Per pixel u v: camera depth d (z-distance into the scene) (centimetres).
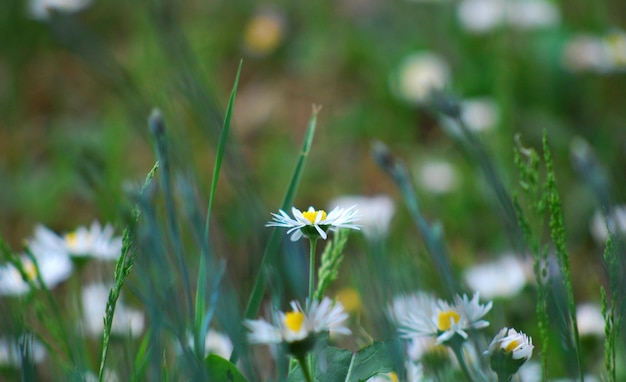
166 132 70
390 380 65
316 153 174
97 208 149
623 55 170
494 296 84
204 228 68
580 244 133
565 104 178
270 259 67
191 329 64
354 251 77
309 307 61
